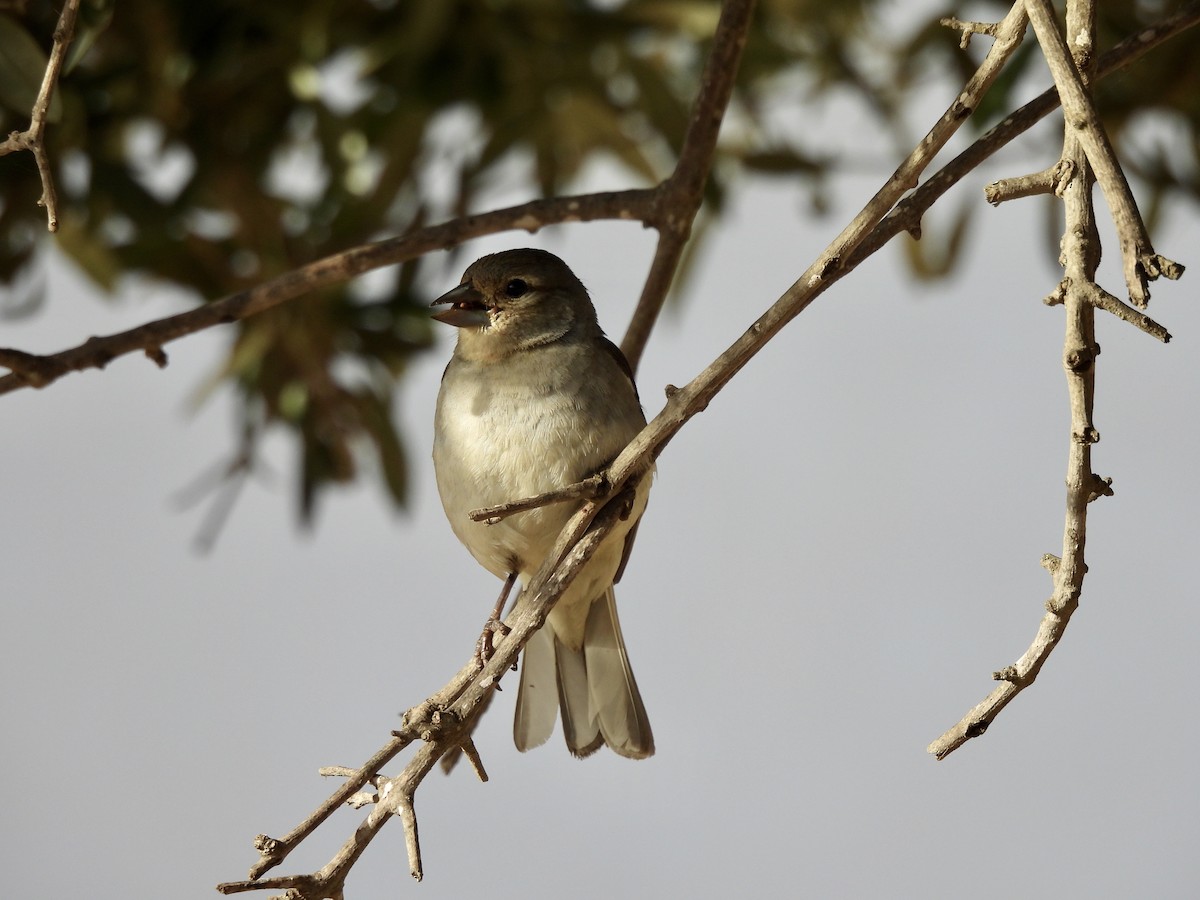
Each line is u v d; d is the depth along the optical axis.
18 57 8.51
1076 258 5.16
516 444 8.60
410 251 8.40
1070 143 5.41
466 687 6.49
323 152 11.12
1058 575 5.17
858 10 11.98
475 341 8.90
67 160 10.66
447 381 9.01
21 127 10.01
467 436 8.72
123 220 11.24
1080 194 5.32
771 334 6.34
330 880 5.93
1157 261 4.78
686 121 11.20
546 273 8.96
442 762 7.22
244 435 11.62
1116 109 11.23
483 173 11.18
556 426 8.59
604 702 9.01
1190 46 10.85
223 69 10.67
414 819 5.94
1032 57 9.78
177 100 10.84
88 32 8.63
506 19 10.85
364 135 11.14
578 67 11.09
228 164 11.11
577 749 8.96
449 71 10.88
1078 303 5.07
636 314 9.11
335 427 11.80
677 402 6.57
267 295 8.02
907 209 6.33
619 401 8.76
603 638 9.09
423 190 11.35
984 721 5.18
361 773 6.05
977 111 9.88
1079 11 6.02
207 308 7.85
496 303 8.88
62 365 7.53
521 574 9.02
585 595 8.91
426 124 11.15
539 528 8.62
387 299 11.36
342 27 11.05
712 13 11.13
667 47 12.12
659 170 11.89
